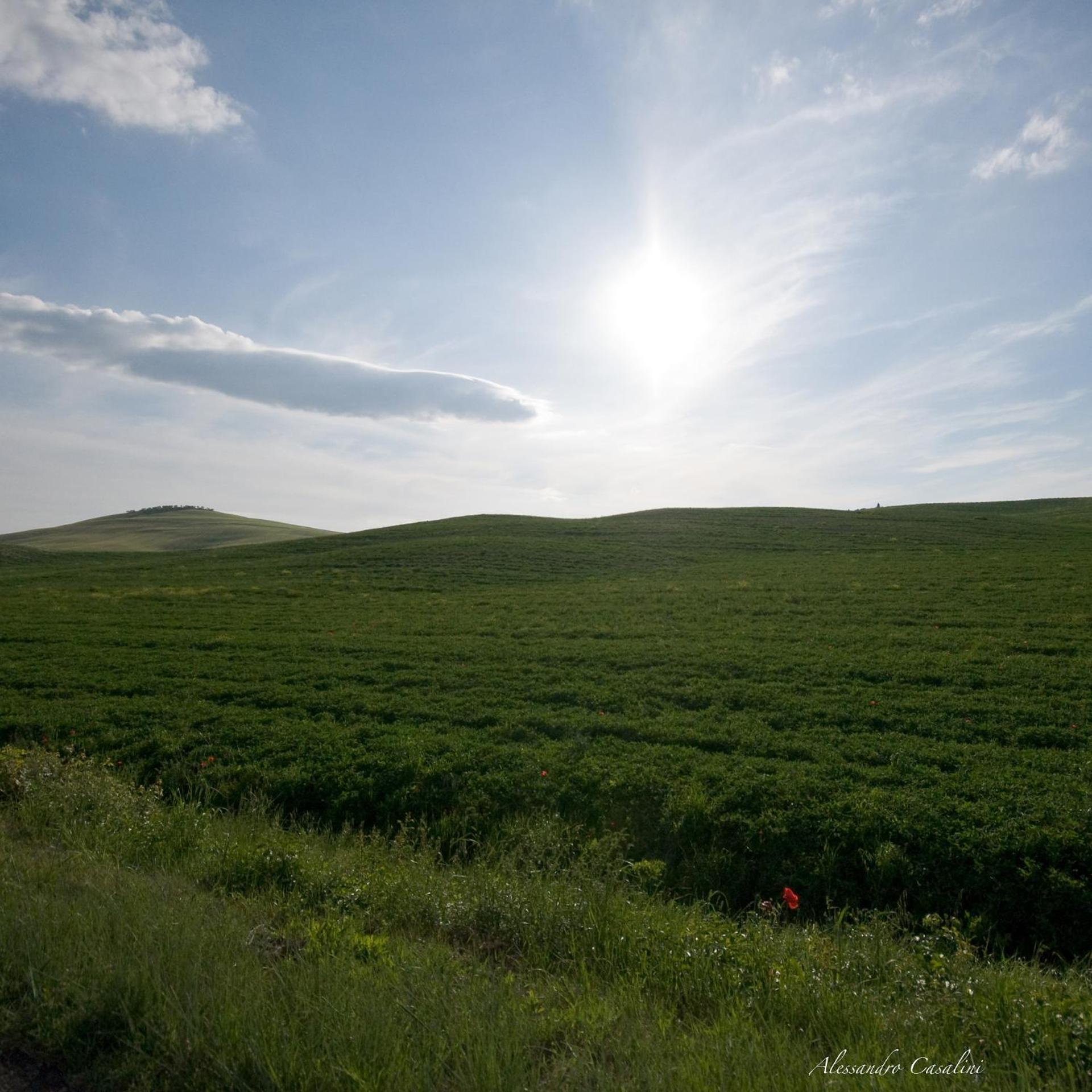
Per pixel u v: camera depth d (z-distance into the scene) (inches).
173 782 655.1
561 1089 184.9
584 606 1483.8
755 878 480.4
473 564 2133.4
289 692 911.7
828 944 319.6
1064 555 1876.2
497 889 338.6
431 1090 176.4
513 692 888.9
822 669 930.7
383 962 249.6
